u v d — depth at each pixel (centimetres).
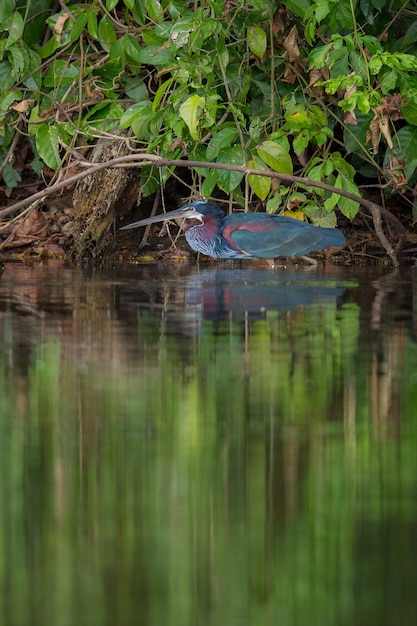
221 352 989
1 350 995
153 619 510
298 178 1498
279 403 827
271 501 641
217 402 830
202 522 612
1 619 510
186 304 1232
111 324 1115
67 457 708
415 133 1582
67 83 1664
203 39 1523
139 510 630
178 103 1540
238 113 1553
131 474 680
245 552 578
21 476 680
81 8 1645
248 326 1105
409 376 904
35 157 1764
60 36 1623
